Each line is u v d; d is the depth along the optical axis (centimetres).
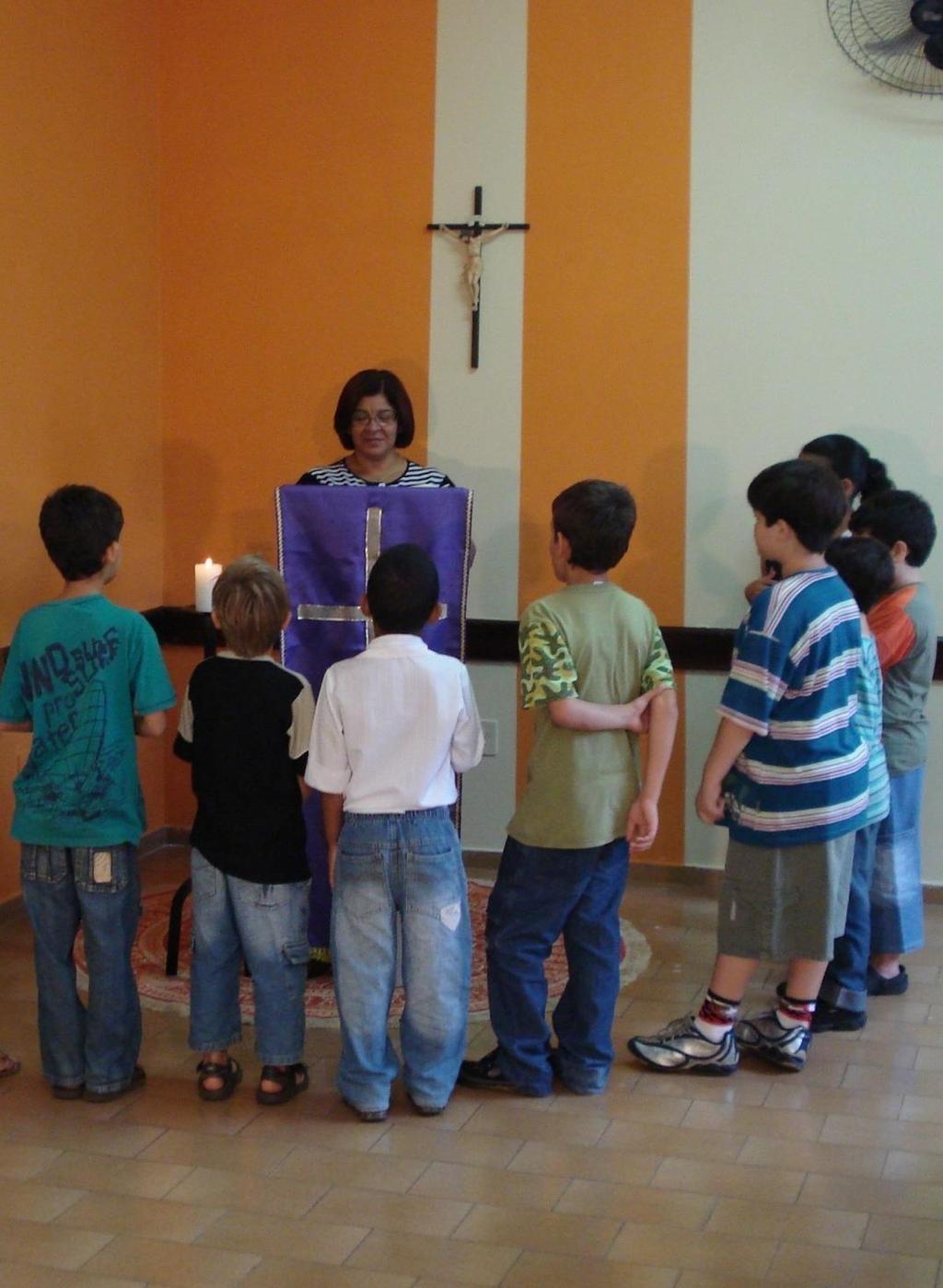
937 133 434
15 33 405
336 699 288
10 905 424
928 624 359
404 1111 306
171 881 465
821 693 306
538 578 470
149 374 482
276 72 469
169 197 482
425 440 472
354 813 293
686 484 458
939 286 438
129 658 300
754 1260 248
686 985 379
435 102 461
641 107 450
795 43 439
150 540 488
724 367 452
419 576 290
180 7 474
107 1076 308
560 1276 243
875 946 368
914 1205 268
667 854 472
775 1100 312
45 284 424
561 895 303
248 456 485
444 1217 262
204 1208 265
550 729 301
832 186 441
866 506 362
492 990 313
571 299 459
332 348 475
